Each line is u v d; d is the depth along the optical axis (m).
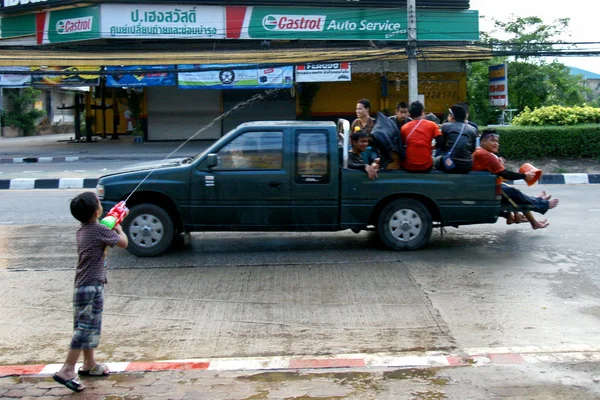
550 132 17.34
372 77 30.52
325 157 7.99
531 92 32.72
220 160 8.03
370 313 6.03
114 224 4.71
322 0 26.61
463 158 8.07
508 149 17.53
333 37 26.88
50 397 4.41
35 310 6.30
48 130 45.34
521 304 6.21
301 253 8.28
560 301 6.29
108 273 7.44
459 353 5.05
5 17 27.75
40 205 12.39
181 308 6.27
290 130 8.02
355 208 8.04
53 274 7.48
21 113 41.97
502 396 4.29
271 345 5.35
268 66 19.47
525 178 8.16
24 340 5.59
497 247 8.48
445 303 6.26
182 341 5.48
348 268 7.50
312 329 5.68
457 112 8.28
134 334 5.65
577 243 8.65
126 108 34.56
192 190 7.98
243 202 8.00
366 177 8.00
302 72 26.08
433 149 8.59
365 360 4.91
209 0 26.06
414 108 8.18
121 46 26.97
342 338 5.46
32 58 24.42
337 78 26.16
